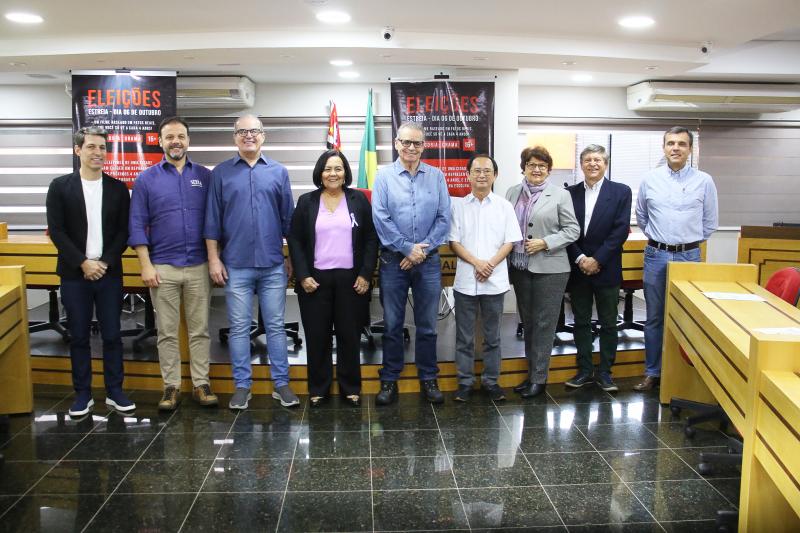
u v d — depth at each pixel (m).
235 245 3.64
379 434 3.37
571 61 5.07
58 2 3.81
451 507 2.60
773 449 1.97
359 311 3.78
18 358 3.62
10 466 2.97
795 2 3.91
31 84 6.64
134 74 5.02
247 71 6.12
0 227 4.85
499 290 3.76
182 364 4.11
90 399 3.73
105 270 3.55
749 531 2.16
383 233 3.62
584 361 4.16
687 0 3.86
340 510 2.57
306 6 3.94
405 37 4.60
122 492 2.72
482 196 3.79
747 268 3.68
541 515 2.54
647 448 3.19
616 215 3.96
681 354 3.56
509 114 5.57
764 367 2.09
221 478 2.85
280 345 3.81
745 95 6.61
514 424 3.52
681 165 3.99
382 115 6.82
